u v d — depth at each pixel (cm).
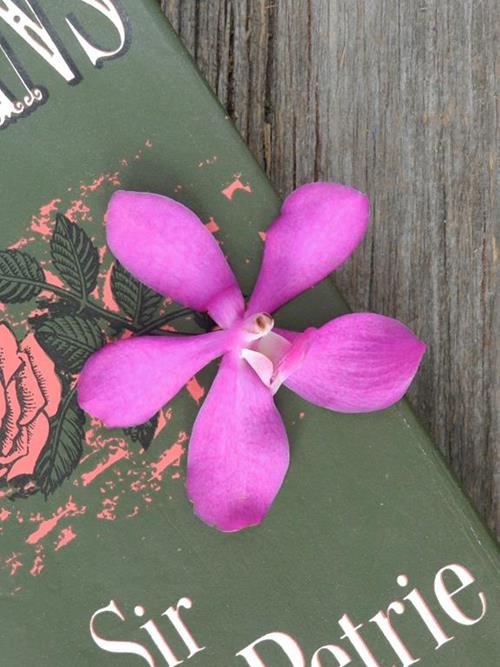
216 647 19
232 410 18
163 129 19
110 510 19
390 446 19
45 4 18
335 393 18
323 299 19
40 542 19
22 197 18
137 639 19
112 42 18
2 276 18
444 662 19
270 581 19
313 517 19
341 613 19
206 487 18
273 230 18
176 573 19
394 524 19
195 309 18
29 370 19
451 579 19
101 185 19
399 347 18
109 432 19
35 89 18
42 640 19
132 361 17
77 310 19
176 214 17
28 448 19
